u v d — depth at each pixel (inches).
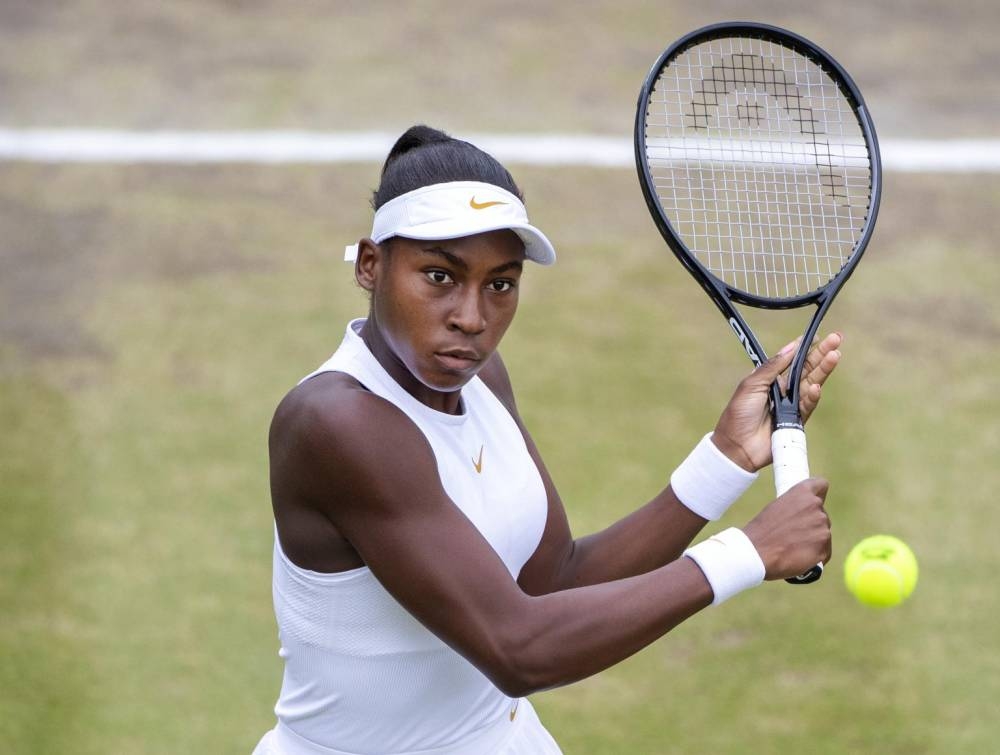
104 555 873.5
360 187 1386.6
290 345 1129.4
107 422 1023.6
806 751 715.4
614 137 1487.5
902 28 1750.7
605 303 1188.5
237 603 833.5
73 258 1250.6
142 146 1455.5
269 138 1476.4
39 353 1111.6
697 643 802.8
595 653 350.6
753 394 424.8
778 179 1160.8
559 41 1704.0
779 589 850.8
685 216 1196.5
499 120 1520.7
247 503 934.4
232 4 1776.6
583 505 927.0
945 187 1397.6
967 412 1043.9
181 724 729.0
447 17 1760.6
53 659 776.9
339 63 1644.9
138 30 1707.7
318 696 403.2
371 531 356.8
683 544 432.1
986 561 876.0
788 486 403.9
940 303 1195.3
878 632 812.0
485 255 351.9
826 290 456.1
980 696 759.7
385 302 361.4
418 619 361.1
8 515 909.2
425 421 376.5
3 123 1491.1
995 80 1630.2
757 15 1772.9
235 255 1262.3
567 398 1057.5
